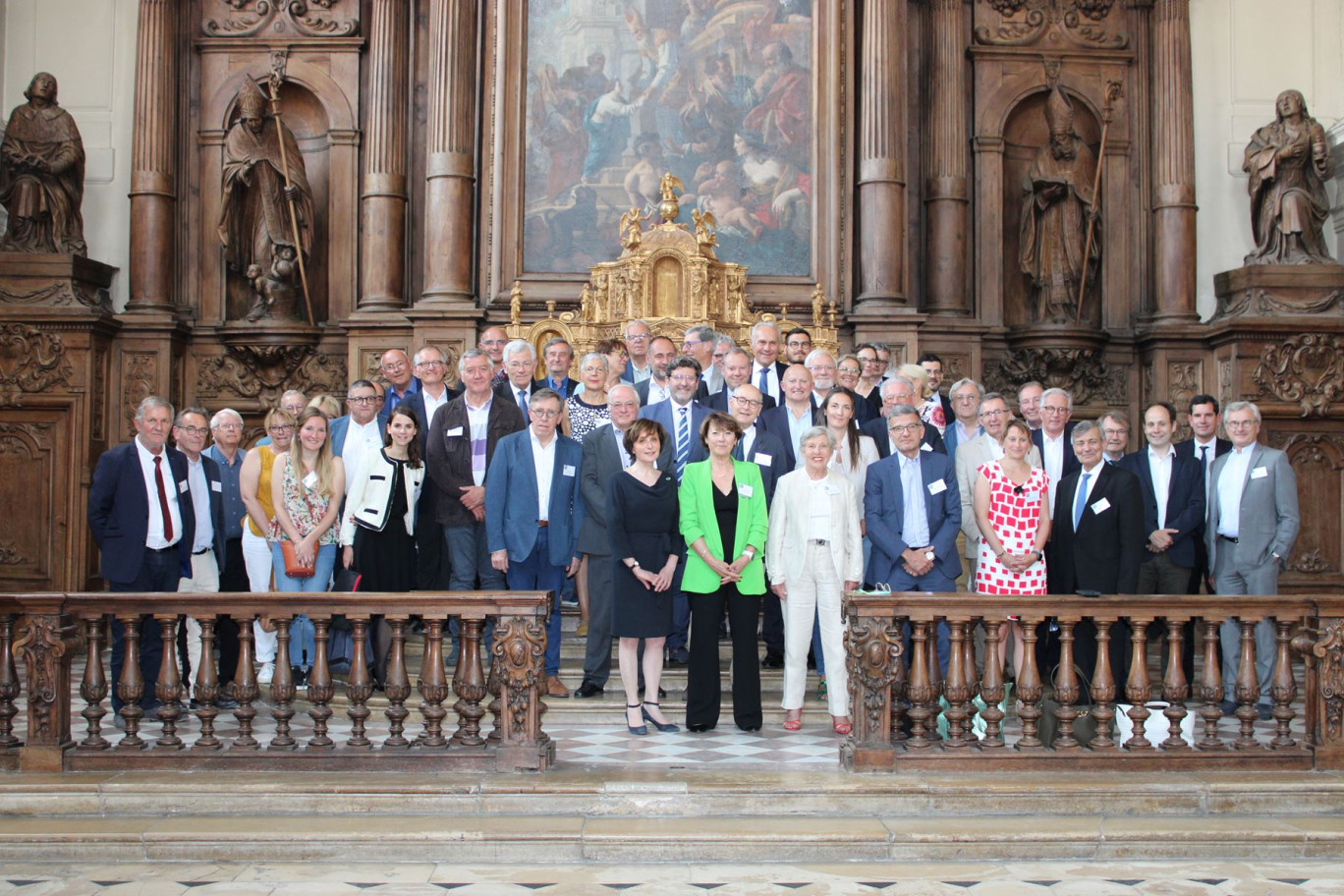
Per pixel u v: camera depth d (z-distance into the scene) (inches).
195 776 237.0
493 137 475.5
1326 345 459.8
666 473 280.8
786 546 283.1
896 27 476.7
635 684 279.4
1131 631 259.6
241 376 492.1
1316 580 460.1
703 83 483.2
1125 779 237.8
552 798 229.6
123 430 476.4
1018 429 283.0
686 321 442.6
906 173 485.1
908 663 305.0
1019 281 504.1
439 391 338.0
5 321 456.1
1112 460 328.5
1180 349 487.5
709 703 280.8
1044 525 286.0
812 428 279.9
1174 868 217.0
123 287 492.4
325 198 498.0
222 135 494.9
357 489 305.9
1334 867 218.4
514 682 240.5
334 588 315.3
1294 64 505.0
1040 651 298.4
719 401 327.6
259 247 484.7
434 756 240.2
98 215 493.7
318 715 243.4
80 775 237.0
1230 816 232.5
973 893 203.2
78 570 457.4
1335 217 497.4
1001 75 502.9
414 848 218.1
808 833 219.8
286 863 217.0
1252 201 485.4
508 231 473.4
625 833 218.7
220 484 312.7
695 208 480.1
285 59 495.2
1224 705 312.2
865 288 473.4
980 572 288.4
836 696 278.7
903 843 219.1
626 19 483.5
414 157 496.4
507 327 454.3
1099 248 499.5
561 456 300.4
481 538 310.7
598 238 478.0
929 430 318.3
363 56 497.4
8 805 228.5
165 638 244.1
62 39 495.2
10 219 463.8
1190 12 503.8
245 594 243.9
